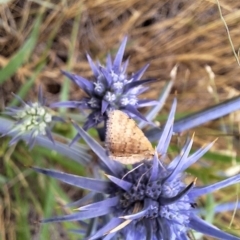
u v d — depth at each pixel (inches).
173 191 3.3
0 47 6.5
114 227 3.2
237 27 7.0
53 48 6.7
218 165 6.7
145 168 3.5
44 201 6.0
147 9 6.9
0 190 6.4
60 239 6.6
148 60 7.1
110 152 3.1
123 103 4.1
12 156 6.3
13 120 5.1
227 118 7.3
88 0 6.5
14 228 6.5
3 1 5.2
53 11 6.5
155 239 3.2
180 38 7.1
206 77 7.3
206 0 6.6
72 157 4.9
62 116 5.6
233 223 7.0
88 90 4.2
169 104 7.3
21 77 6.5
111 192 3.4
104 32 6.9
